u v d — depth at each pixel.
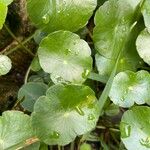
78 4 0.25
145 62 0.28
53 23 0.26
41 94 0.26
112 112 0.28
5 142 0.23
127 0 0.26
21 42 0.28
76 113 0.24
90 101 0.24
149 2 0.27
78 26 0.26
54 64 0.25
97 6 0.28
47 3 0.25
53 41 0.25
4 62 0.25
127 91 0.26
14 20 0.28
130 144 0.24
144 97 0.26
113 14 0.26
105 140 0.29
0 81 0.28
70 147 0.27
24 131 0.24
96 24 0.26
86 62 0.26
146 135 0.25
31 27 0.28
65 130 0.24
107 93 0.25
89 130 0.24
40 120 0.24
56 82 0.25
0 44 0.28
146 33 0.26
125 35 0.27
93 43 0.28
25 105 0.26
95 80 0.28
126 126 0.25
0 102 0.29
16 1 0.27
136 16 0.27
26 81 0.28
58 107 0.24
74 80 0.25
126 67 0.27
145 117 0.25
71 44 0.25
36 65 0.27
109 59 0.27
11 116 0.24
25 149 0.24
